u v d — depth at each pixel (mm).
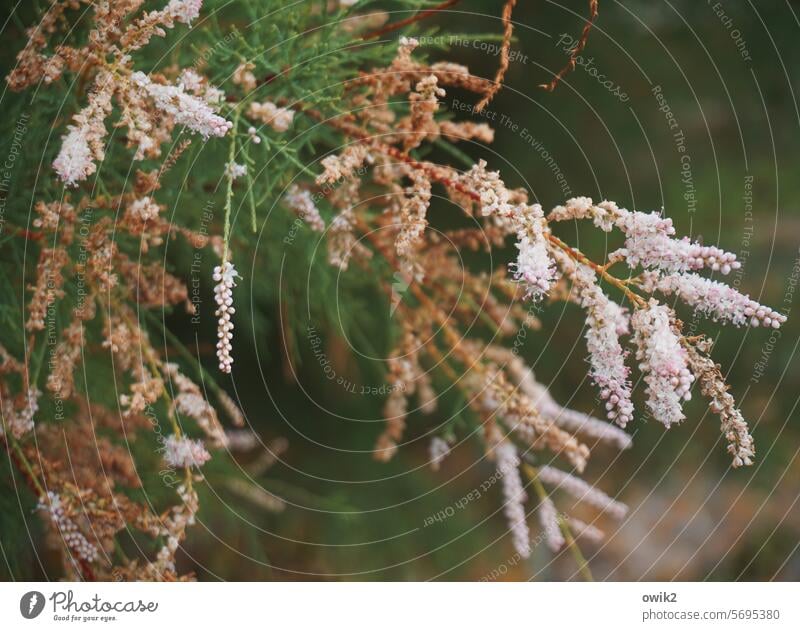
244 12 575
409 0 546
